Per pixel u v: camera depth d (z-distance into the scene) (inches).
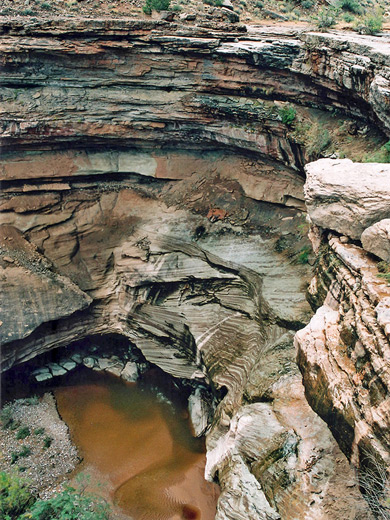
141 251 846.5
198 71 770.8
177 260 824.9
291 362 612.4
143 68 782.5
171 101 793.6
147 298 853.2
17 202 842.2
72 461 775.7
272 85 741.9
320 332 463.2
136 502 713.0
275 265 754.8
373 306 408.8
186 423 841.5
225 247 799.1
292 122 727.1
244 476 521.0
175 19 821.9
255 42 738.8
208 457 612.4
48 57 768.9
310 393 465.1
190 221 837.2
